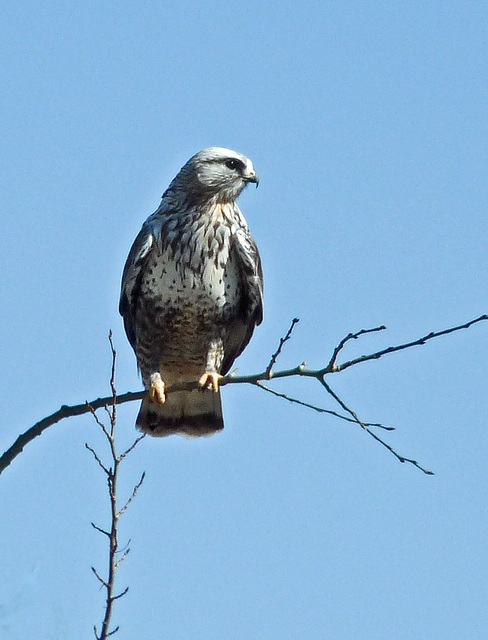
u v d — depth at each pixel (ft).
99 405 34.06
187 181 44.06
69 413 34.27
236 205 44.68
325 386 31.42
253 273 44.42
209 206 43.75
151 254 43.88
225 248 43.88
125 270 44.83
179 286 43.73
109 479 27.02
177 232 43.50
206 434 46.47
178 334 44.86
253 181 43.91
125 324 46.39
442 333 29.68
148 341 45.44
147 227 44.27
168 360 45.85
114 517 26.58
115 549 26.30
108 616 25.70
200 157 43.88
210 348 45.06
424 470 30.91
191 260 43.50
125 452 27.27
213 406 46.24
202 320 44.45
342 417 31.37
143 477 26.94
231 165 43.73
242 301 45.37
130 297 44.80
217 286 43.98
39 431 34.58
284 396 32.12
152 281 44.04
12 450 34.81
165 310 44.29
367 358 30.76
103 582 25.93
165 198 44.73
